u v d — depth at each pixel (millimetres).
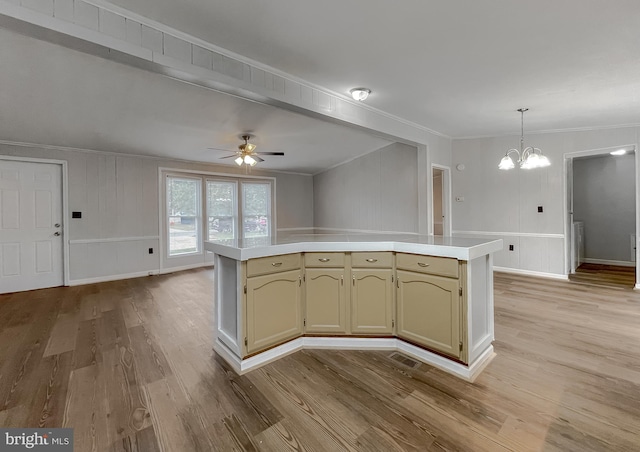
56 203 4793
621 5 1979
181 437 1612
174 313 3553
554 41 2412
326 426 1689
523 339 2746
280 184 7680
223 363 2398
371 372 2246
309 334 2666
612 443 1538
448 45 2463
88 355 2520
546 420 1716
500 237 5473
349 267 2613
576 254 5883
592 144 4711
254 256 2283
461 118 4371
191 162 6219
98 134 4281
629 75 3006
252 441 1585
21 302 3973
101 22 1914
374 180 6340
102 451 1517
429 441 1569
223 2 1926
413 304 2447
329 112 3398
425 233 5086
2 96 3055
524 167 3854
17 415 1779
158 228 5793
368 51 2551
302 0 1915
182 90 3062
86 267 5016
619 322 3123
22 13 1664
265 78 2787
